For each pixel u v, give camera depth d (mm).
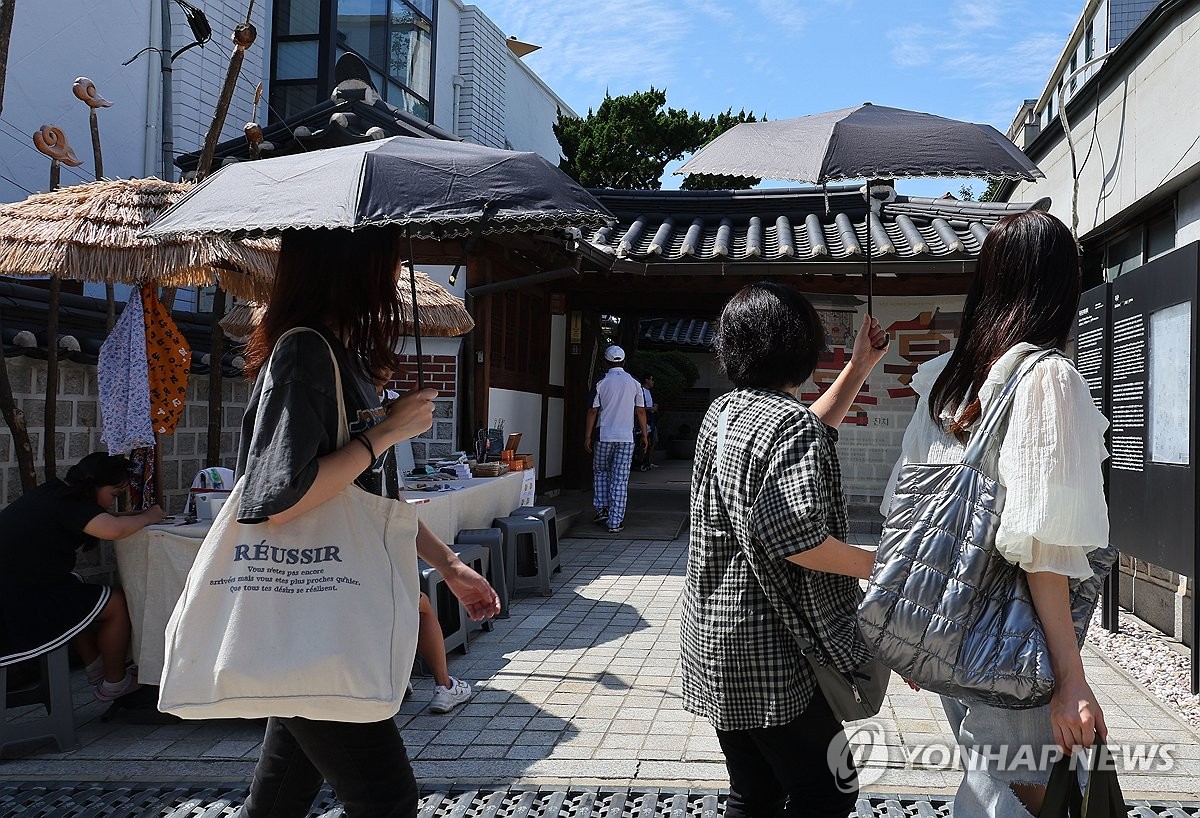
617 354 9703
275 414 2004
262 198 2145
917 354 10070
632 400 9625
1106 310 5938
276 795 2342
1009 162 2732
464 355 8750
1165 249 6441
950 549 1899
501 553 6398
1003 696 1854
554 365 11602
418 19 13633
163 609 4289
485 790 3568
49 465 5094
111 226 4164
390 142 2293
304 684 1941
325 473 2016
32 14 8344
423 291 6918
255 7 10945
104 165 9047
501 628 6043
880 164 2633
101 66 8977
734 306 2363
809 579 2104
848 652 2121
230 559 2012
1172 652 5402
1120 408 5723
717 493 2221
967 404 2025
